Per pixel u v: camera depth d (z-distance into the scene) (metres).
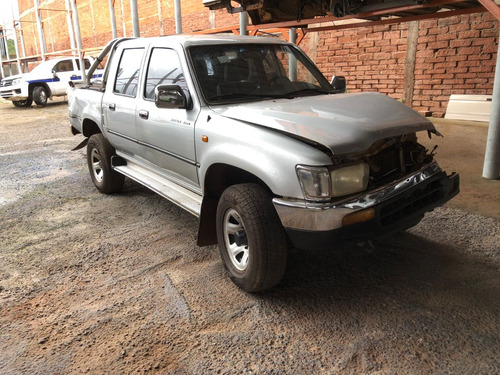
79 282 3.44
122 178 5.55
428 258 3.65
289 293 3.20
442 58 9.53
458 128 8.71
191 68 3.65
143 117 4.21
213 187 3.54
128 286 3.36
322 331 2.74
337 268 3.54
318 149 2.71
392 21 7.12
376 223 2.70
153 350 2.62
